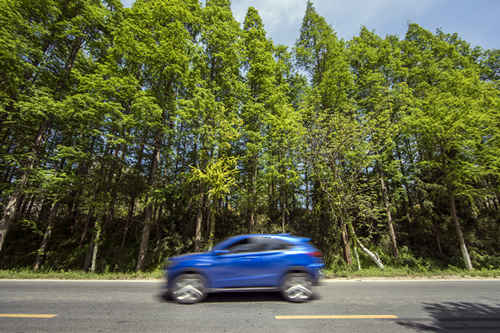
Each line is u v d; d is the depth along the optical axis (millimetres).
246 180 15789
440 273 10383
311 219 16594
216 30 14688
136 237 17062
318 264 5215
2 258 14609
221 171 12523
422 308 4812
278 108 15016
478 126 13102
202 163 13867
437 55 17594
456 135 12969
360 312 4465
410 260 13828
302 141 12820
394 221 16750
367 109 16328
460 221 15891
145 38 12594
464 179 13859
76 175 12523
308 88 17438
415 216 16672
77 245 16297
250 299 5172
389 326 3738
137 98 11344
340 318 4090
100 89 11258
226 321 3867
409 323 3893
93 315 4188
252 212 15234
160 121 13031
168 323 3773
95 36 13578
